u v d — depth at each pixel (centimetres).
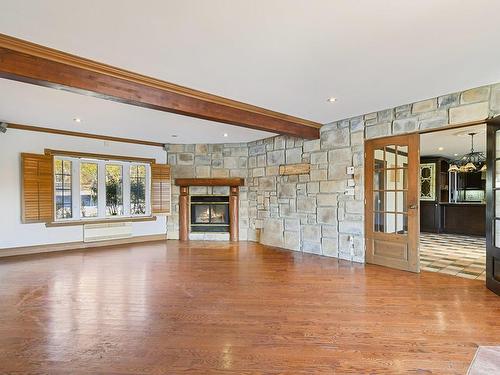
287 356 215
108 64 291
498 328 255
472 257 524
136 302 317
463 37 242
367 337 241
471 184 950
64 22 221
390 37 243
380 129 455
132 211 703
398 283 378
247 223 712
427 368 199
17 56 254
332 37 243
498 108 344
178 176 731
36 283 381
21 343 232
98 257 533
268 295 338
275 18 217
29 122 520
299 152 584
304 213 574
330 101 407
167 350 223
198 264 481
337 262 489
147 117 482
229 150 718
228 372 196
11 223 543
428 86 352
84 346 228
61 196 607
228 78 326
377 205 469
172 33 237
